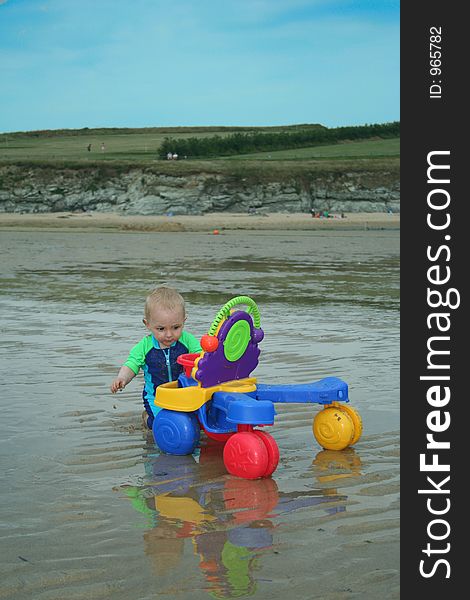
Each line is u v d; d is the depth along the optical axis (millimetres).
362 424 4914
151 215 51938
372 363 6984
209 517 3482
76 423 5141
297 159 66938
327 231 38812
